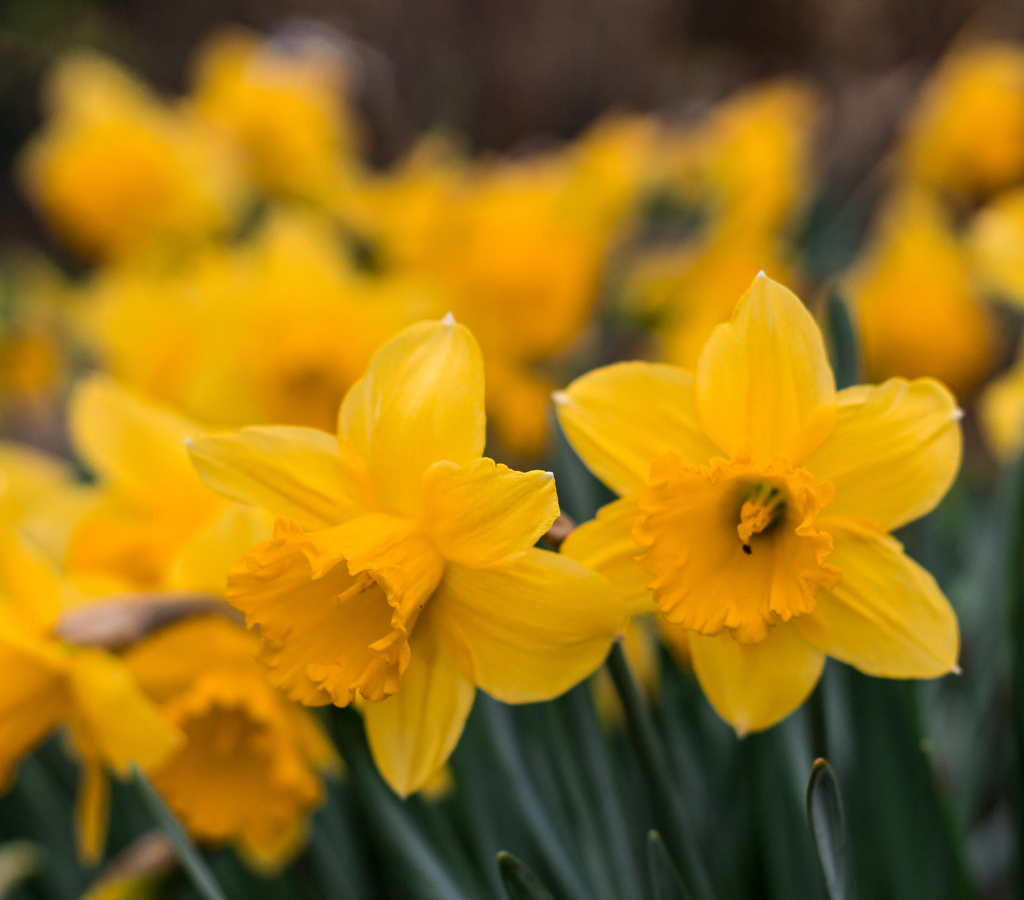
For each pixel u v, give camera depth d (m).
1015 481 0.72
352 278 1.05
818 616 0.63
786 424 0.62
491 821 0.73
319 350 0.99
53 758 0.90
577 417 0.63
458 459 0.63
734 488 0.64
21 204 4.10
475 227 1.07
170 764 0.72
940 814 0.70
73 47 4.19
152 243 1.29
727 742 0.76
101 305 1.18
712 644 0.63
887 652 0.62
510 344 1.07
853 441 0.62
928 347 1.08
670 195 1.20
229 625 0.72
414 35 3.51
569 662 0.63
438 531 0.63
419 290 1.03
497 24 3.49
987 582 0.77
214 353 0.99
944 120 1.32
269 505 0.63
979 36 2.63
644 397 0.63
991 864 0.82
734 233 1.13
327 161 1.33
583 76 3.42
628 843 0.70
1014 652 0.71
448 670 0.63
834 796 0.63
